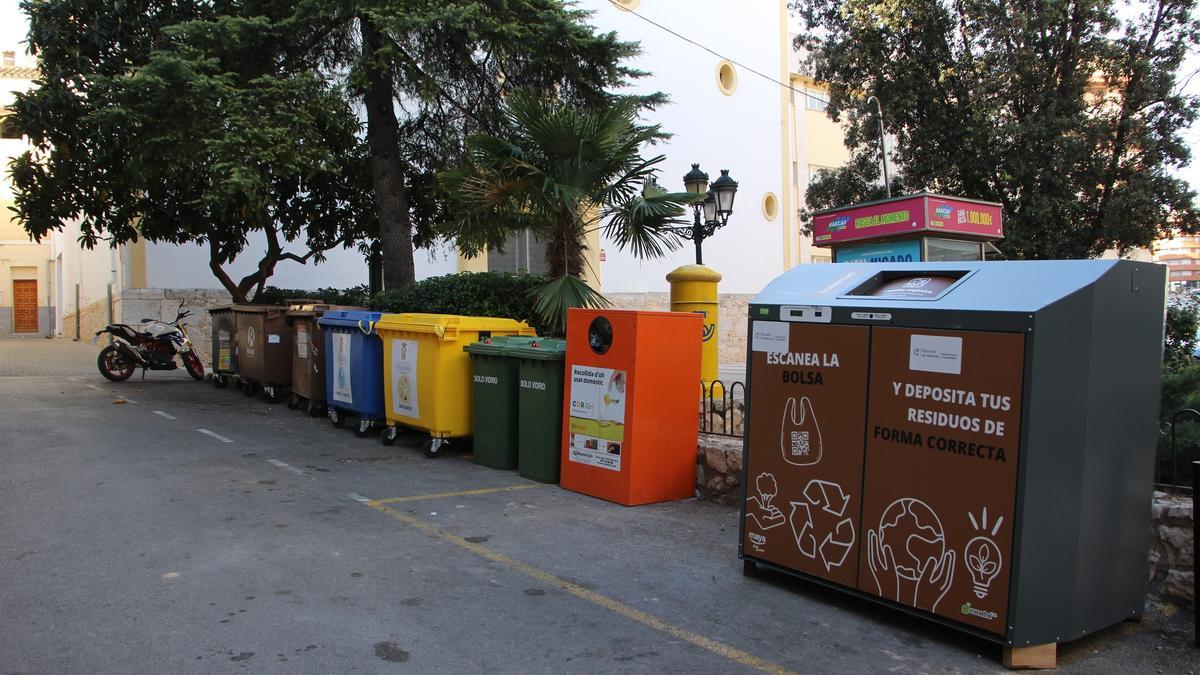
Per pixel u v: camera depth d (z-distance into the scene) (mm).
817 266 5023
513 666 3713
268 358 11633
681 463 6805
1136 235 12492
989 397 3818
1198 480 4008
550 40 11102
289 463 7812
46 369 16547
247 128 9742
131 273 15867
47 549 5105
